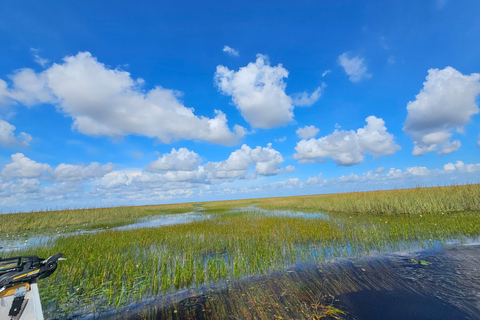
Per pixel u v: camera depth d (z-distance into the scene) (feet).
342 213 68.33
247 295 17.31
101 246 34.47
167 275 21.84
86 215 89.25
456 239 29.48
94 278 21.31
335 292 17.02
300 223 47.11
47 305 16.94
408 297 15.48
